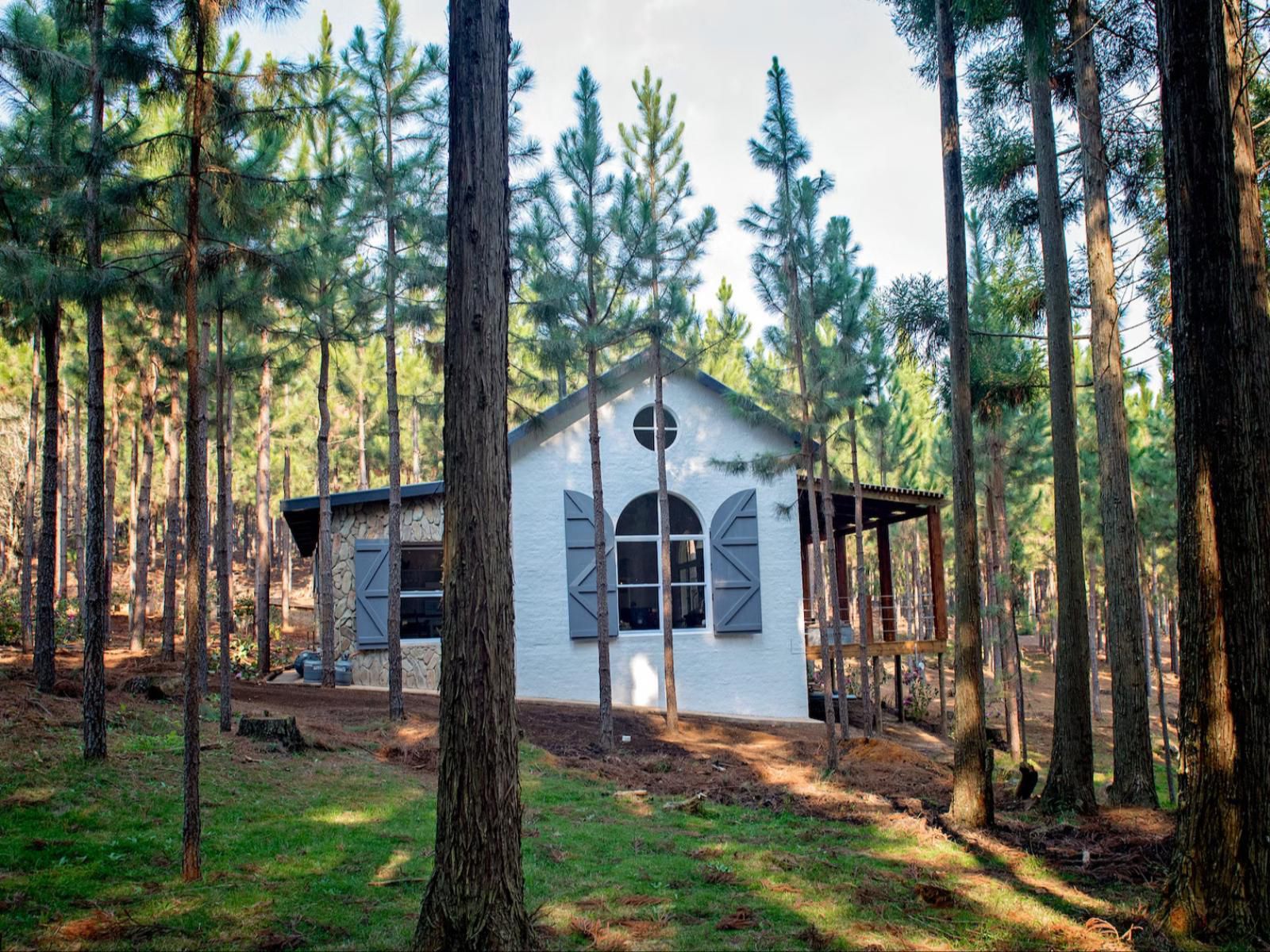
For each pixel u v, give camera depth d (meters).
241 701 13.16
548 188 12.83
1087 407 21.33
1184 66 5.79
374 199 12.96
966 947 5.29
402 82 13.14
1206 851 5.50
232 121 6.42
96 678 7.61
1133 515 9.77
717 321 19.17
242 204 6.80
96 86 7.64
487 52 4.89
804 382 13.58
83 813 6.39
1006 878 6.96
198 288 6.69
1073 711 9.43
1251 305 5.75
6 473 26.19
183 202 6.95
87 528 7.73
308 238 13.45
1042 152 10.40
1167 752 12.42
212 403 20.45
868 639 18.56
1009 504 24.06
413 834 7.07
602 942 4.98
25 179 9.29
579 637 17.06
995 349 13.52
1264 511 5.61
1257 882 5.38
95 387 7.77
